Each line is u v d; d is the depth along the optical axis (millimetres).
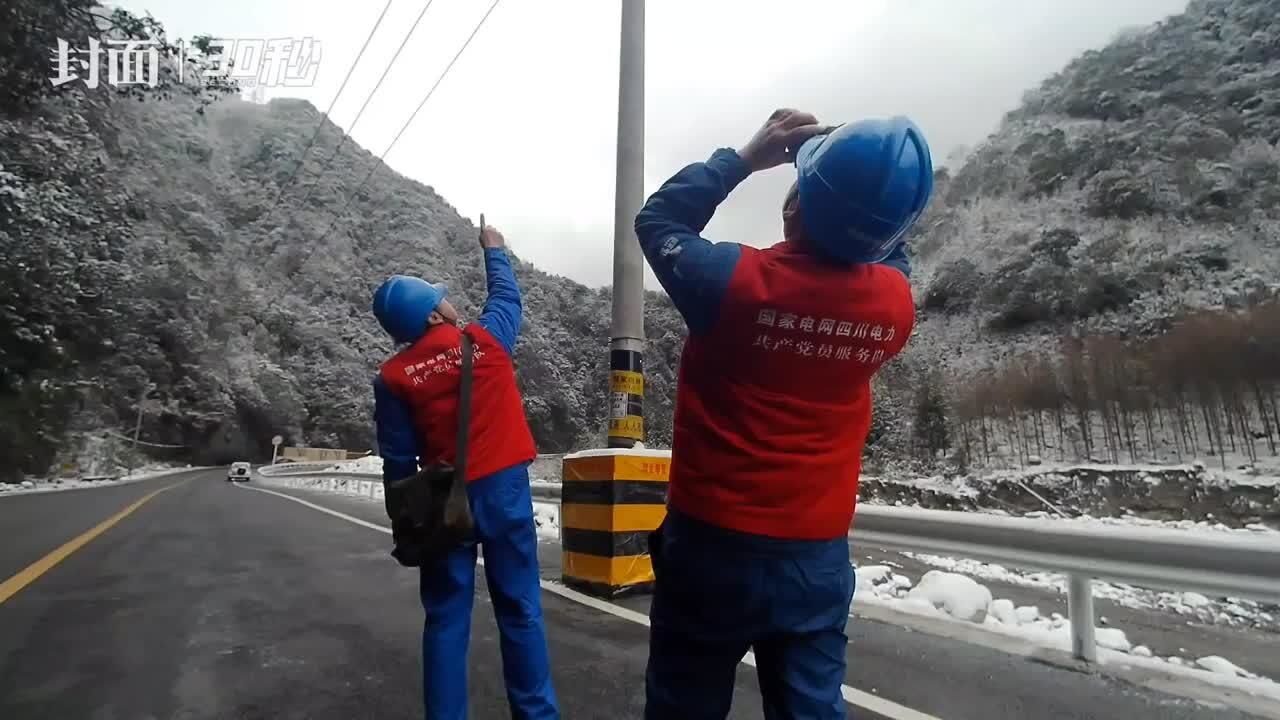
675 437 1617
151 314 68375
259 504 16547
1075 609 4035
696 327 1498
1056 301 81812
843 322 1430
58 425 33156
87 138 29078
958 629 4676
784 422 1458
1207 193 86375
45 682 3590
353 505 16109
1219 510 41906
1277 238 76000
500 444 2627
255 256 123875
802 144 1632
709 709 1606
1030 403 64875
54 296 28141
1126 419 56656
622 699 3354
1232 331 56250
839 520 1511
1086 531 3926
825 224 1385
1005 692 3475
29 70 19000
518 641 2602
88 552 8039
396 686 3521
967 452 61812
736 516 1459
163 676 3678
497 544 2604
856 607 5328
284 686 3523
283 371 98875
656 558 1652
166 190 101438
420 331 2676
